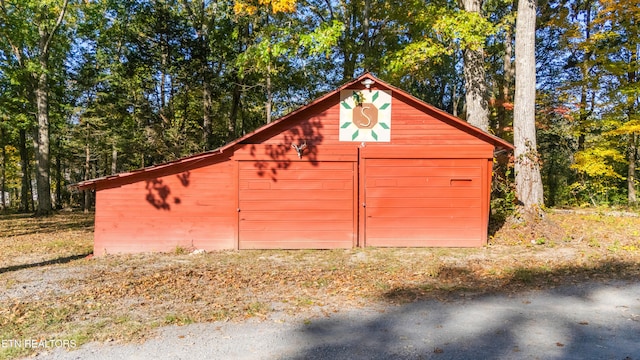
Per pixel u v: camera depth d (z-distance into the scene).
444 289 7.88
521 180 13.09
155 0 24.30
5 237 16.16
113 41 28.25
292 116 12.03
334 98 12.13
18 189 51.31
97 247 11.95
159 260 10.88
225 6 23.25
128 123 28.05
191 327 5.93
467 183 12.11
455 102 32.97
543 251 10.91
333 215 12.17
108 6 25.27
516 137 13.38
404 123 12.15
